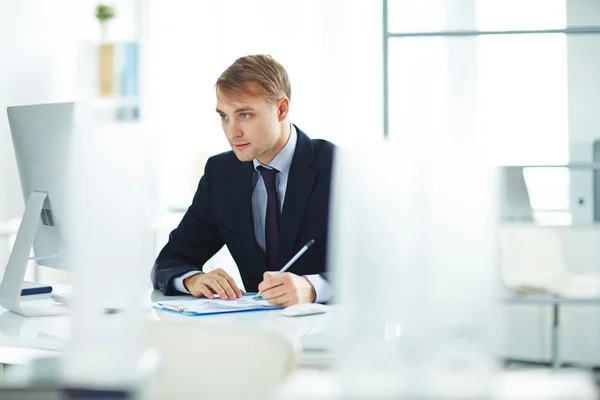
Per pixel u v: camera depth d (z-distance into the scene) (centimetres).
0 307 195
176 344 112
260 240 229
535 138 297
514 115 301
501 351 64
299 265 224
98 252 76
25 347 149
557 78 296
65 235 182
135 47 441
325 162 228
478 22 306
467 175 63
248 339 108
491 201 63
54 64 404
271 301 183
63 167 178
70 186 78
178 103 479
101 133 79
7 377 75
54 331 158
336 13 465
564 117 295
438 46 309
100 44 438
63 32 418
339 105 467
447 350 63
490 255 63
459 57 308
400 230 63
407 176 63
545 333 157
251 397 105
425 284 63
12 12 360
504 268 148
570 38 296
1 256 340
